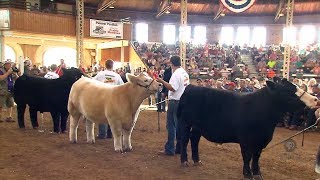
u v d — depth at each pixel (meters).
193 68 29.00
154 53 32.09
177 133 7.61
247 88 14.78
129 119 7.59
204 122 6.20
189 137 6.75
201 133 6.39
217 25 42.19
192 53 34.22
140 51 32.09
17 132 9.97
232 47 37.50
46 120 12.54
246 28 42.00
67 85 9.64
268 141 5.77
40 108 10.16
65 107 9.77
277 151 8.56
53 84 9.83
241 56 35.16
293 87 5.52
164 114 16.28
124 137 7.89
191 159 7.31
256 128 5.63
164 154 7.65
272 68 30.78
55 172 6.19
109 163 6.84
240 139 5.79
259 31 41.59
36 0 30.34
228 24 42.19
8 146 8.14
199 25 42.09
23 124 10.67
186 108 6.45
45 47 29.56
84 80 8.44
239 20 42.03
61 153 7.57
